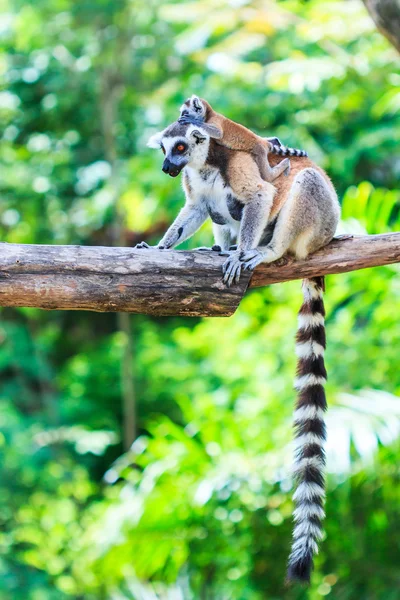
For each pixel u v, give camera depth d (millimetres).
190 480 10508
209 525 10484
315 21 13820
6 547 15211
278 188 7512
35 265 6301
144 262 6398
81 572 13477
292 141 15227
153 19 18031
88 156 19406
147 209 16344
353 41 14133
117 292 6359
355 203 10195
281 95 15383
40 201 18844
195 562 10781
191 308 6504
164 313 6531
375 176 16719
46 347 19719
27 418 18562
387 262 7039
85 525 14344
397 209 14422
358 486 10258
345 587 10523
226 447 10766
